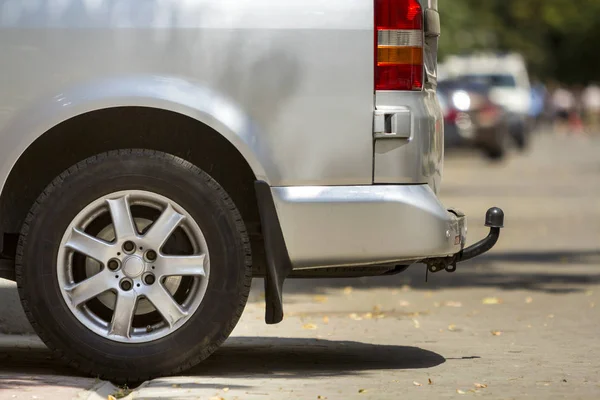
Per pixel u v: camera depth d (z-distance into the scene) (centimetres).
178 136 1008
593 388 979
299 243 946
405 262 977
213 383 961
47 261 938
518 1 11256
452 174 4450
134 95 932
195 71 940
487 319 1392
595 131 10050
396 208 951
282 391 941
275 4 947
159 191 944
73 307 942
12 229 1005
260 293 1603
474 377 1021
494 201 3256
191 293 953
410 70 960
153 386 928
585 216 2864
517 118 5988
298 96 945
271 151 943
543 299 1580
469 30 5991
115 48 938
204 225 946
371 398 922
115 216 943
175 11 943
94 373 946
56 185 941
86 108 932
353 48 950
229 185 1018
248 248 951
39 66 936
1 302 1227
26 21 938
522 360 1112
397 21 957
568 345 1203
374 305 1510
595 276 1838
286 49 945
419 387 971
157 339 946
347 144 949
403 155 956
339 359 1109
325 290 1659
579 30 12962
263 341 1216
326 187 949
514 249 2202
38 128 932
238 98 942
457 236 982
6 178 936
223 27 942
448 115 4875
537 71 12444
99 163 943
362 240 950
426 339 1241
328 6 951
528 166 4988
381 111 951
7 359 1074
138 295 944
